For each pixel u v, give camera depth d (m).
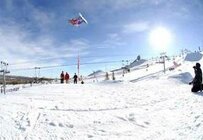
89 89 22.98
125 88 23.78
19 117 10.84
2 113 11.12
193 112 12.43
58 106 13.72
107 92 20.78
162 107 14.56
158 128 10.31
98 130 10.07
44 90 21.94
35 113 11.67
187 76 35.59
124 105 15.04
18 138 8.70
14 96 17.06
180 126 10.20
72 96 18.11
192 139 8.38
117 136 9.41
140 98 17.77
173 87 24.58
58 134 9.37
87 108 13.70
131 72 57.66
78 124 10.62
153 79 38.47
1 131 9.09
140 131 10.06
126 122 11.31
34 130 9.52
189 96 17.72
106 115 12.32
